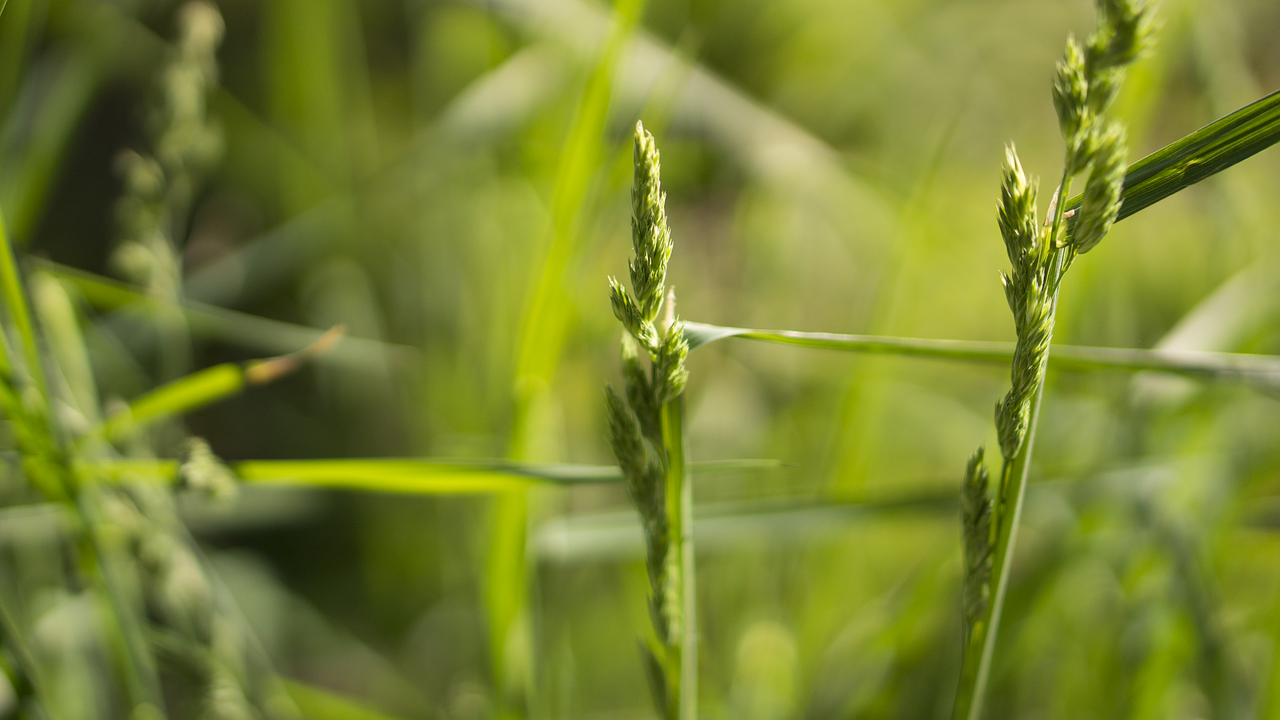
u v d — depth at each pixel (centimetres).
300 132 147
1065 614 98
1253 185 128
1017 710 99
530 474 64
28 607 90
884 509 71
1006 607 84
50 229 181
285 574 153
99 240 183
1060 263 56
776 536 93
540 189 118
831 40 248
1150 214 156
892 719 88
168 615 70
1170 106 121
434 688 133
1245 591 104
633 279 57
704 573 117
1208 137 58
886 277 97
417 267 144
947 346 61
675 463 58
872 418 94
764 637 101
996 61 237
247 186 176
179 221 81
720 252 150
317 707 84
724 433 136
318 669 140
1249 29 144
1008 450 57
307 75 141
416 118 163
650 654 59
